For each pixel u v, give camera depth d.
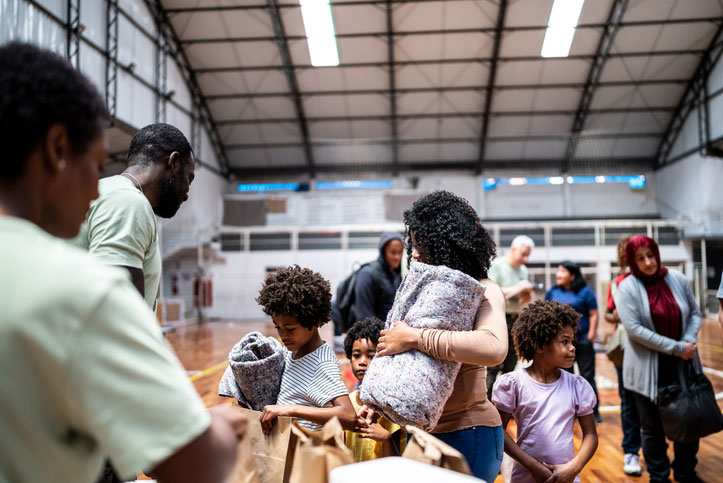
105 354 0.57
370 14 14.66
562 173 19.45
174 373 0.63
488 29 14.99
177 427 0.59
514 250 4.16
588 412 2.05
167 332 13.33
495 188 19.64
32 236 0.60
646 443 2.94
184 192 1.66
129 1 12.59
